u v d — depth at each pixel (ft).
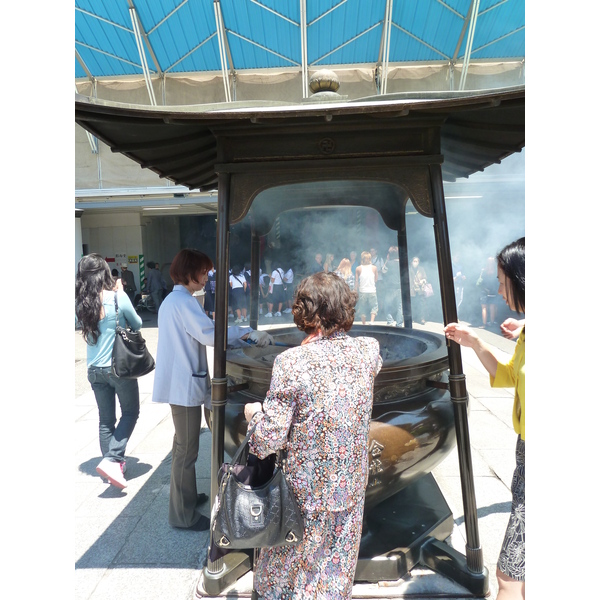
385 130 6.36
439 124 6.24
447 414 6.72
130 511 8.66
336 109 5.49
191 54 31.48
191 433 7.75
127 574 6.84
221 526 4.12
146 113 5.70
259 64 32.63
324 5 27.96
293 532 4.09
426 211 6.40
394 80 33.09
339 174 6.50
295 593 4.23
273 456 4.56
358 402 4.28
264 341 7.30
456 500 8.61
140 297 42.93
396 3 28.02
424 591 6.19
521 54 32.12
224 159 6.57
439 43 31.35
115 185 32.14
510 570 4.72
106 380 9.51
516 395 4.88
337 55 32.19
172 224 55.26
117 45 30.60
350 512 4.30
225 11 28.14
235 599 6.26
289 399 4.12
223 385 6.40
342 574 4.24
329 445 4.13
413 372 6.48
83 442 12.19
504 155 8.61
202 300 31.83
